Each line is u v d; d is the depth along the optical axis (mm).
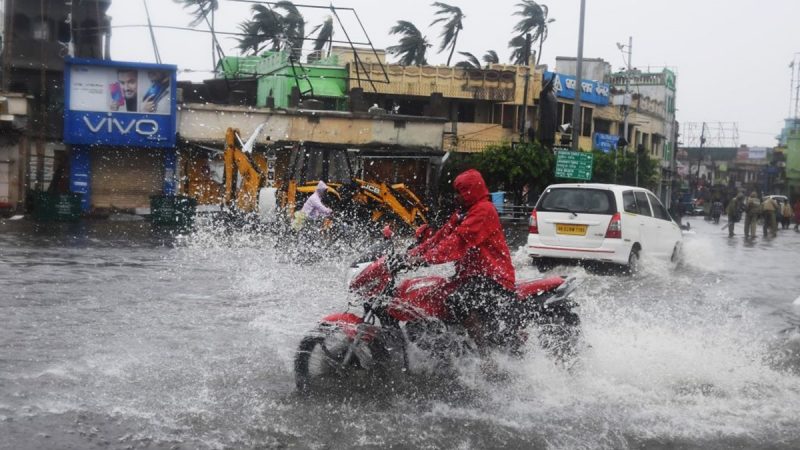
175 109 31984
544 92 43281
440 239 6285
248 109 33438
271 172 25500
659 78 71438
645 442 5094
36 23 34781
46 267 13305
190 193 32906
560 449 4930
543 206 14703
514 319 6242
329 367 6270
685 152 99250
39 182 32562
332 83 42344
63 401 5609
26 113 29078
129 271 13023
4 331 7895
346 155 33625
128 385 6059
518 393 6051
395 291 6125
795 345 8156
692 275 15133
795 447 5082
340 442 4957
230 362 6816
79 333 7891
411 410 5617
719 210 48562
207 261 14773
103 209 31906
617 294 11836
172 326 8336
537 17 54844
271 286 11406
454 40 51938
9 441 4793
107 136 31406
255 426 5207
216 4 41031
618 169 44156
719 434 5289
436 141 36031
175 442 4879
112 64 31188
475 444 4973
